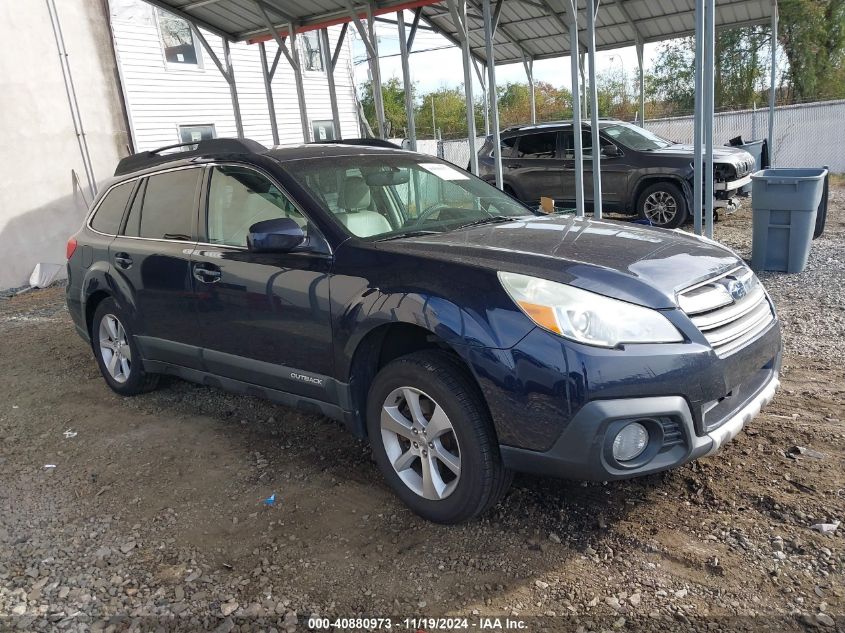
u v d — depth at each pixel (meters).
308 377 3.46
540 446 2.66
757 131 18.17
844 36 26.73
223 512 3.32
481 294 2.78
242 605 2.62
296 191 3.56
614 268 2.84
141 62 15.59
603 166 11.07
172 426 4.47
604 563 2.73
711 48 6.71
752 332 3.02
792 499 3.03
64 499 3.57
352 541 3.00
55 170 11.77
